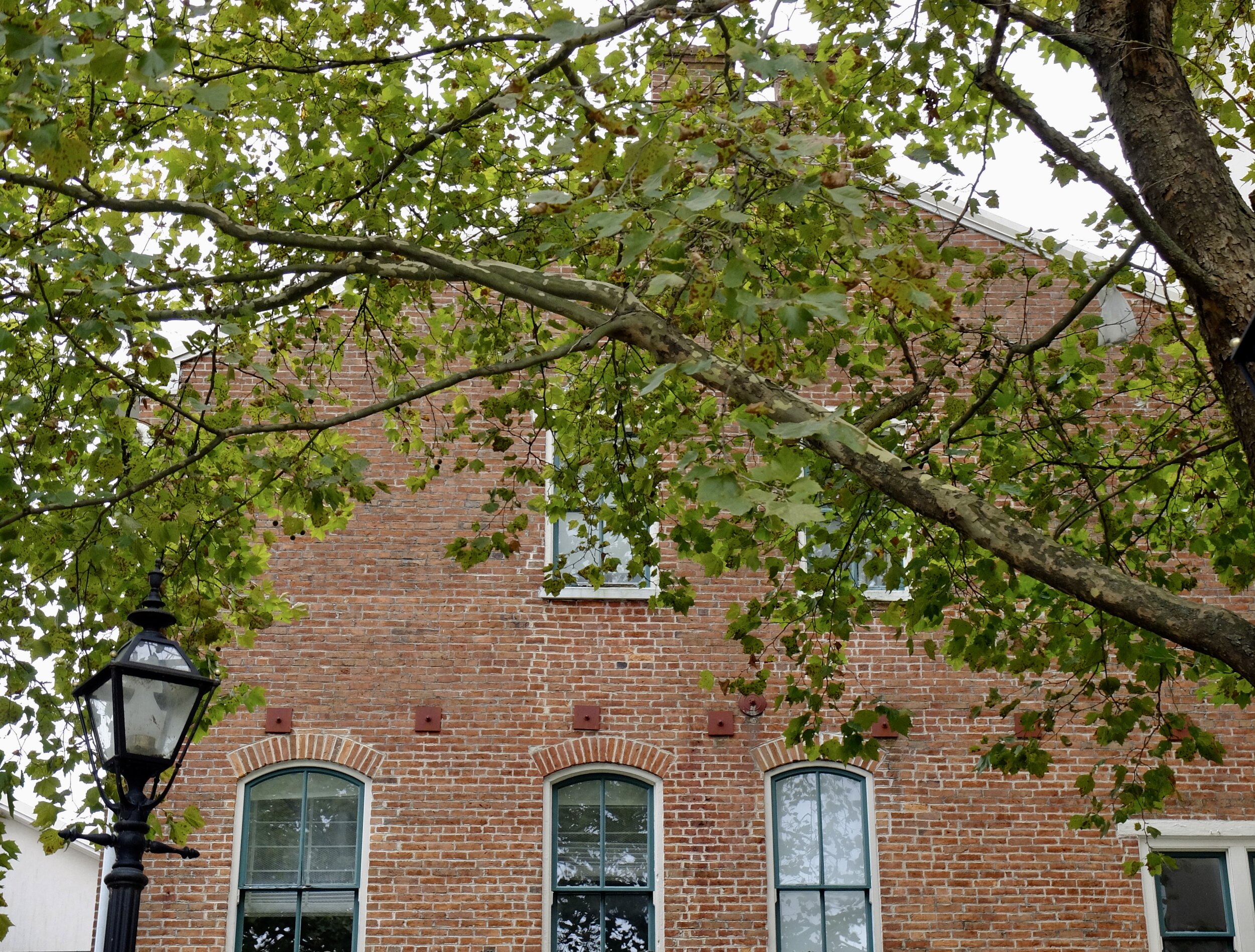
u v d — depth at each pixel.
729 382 5.72
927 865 12.45
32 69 4.82
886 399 10.38
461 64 8.07
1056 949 12.23
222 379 8.68
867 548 9.03
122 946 5.83
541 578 13.22
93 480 8.14
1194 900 12.50
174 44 4.75
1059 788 12.70
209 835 12.31
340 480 7.71
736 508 4.08
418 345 9.30
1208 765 12.79
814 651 13.00
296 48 7.88
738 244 4.85
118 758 6.13
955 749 12.79
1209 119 8.31
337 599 13.08
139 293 6.87
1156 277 7.65
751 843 12.48
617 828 12.62
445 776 12.61
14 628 8.19
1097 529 9.61
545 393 8.82
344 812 12.55
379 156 7.82
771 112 6.94
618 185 5.55
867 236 5.34
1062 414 8.79
